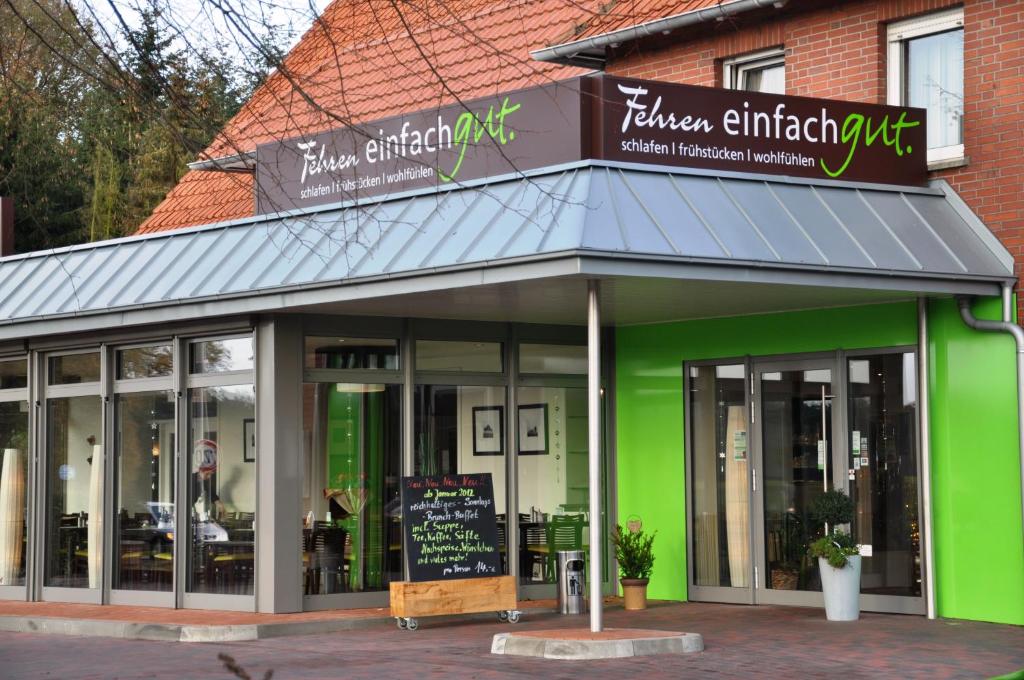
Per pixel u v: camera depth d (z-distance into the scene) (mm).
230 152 19188
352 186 15156
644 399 17328
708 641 12867
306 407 15547
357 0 10336
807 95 15820
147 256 16812
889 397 14945
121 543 17219
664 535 17062
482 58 19797
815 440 15609
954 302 14328
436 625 14969
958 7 14688
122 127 28312
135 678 11539
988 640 12672
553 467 17172
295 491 15391
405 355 16094
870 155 14211
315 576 15492
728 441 16516
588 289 12609
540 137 13312
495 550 15195
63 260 18156
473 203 13484
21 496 18594
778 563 15984
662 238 12227
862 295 14234
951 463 14297
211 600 15977
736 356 16359
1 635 15539
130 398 17203
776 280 12688
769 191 13352
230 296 14938
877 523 14969
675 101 13156
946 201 14430
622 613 15695
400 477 16047
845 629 13578
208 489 16172
